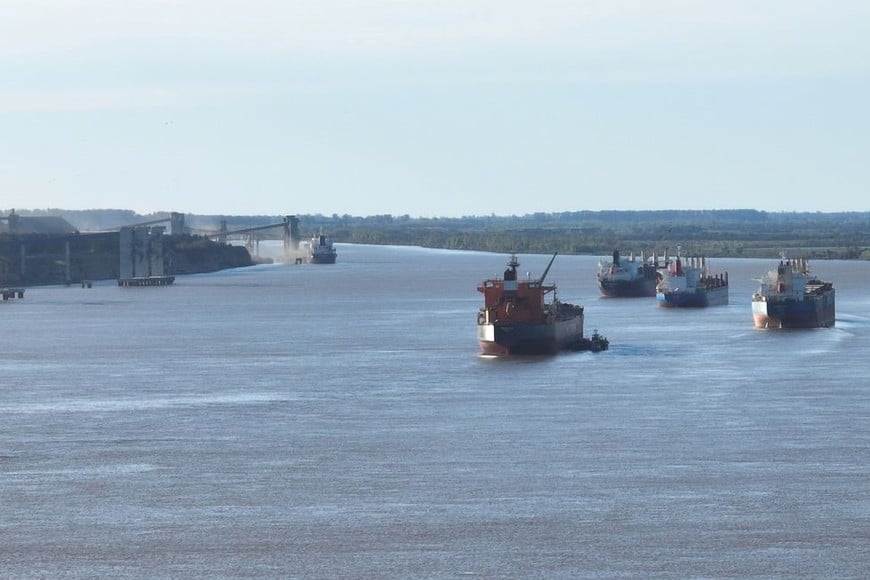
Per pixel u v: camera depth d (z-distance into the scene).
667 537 128.62
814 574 118.75
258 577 119.44
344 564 122.19
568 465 157.25
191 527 133.75
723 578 117.88
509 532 130.62
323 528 132.62
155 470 158.12
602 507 138.62
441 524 133.38
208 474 155.50
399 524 133.62
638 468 155.38
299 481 151.50
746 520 133.62
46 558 124.81
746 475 151.25
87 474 156.25
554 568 120.44
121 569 121.88
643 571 119.50
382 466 158.25
